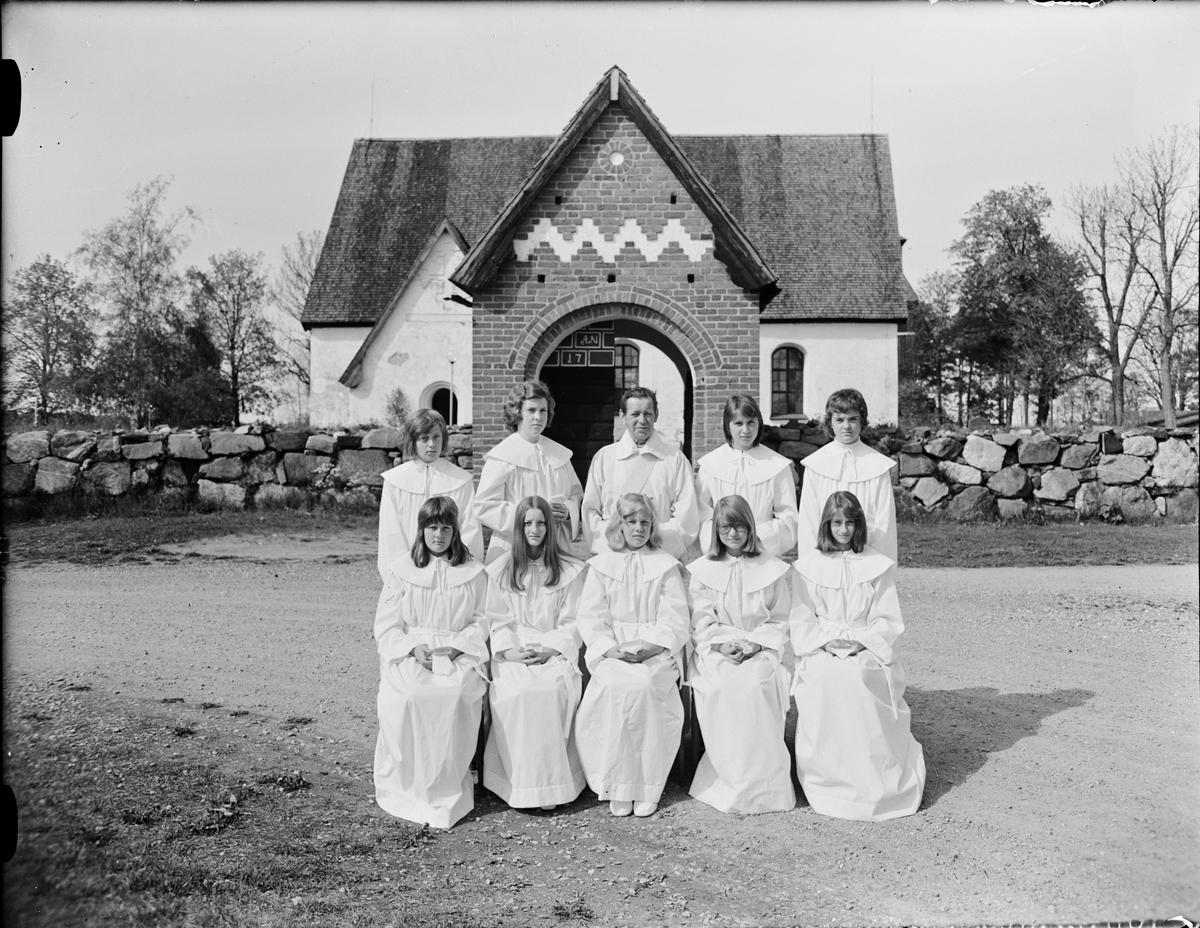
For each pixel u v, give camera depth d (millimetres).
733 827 5164
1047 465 17578
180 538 14562
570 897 4387
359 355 29594
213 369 37031
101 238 32594
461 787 5371
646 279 12539
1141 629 9516
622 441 6562
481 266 12430
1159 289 26281
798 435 17344
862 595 5742
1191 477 17438
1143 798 5418
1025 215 34219
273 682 7582
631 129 12500
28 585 11305
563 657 5660
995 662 8305
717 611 5867
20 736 6055
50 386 24703
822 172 31500
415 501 6082
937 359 39062
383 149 34312
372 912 4203
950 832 5035
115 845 4727
